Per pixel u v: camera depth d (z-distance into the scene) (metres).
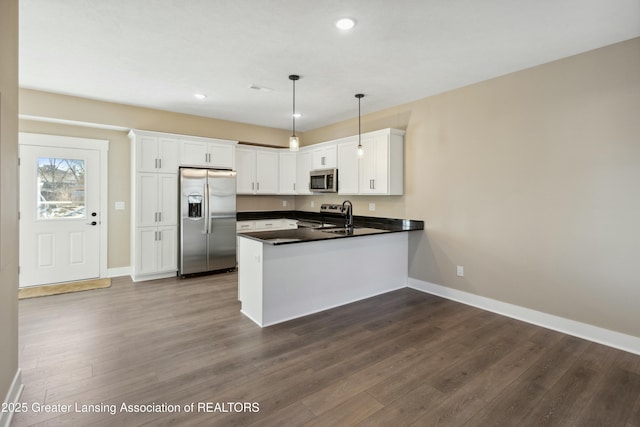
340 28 2.57
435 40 2.75
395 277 4.42
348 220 5.14
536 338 2.95
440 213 4.13
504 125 3.49
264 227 6.09
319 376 2.31
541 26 2.51
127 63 3.26
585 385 2.23
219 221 5.21
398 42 2.79
